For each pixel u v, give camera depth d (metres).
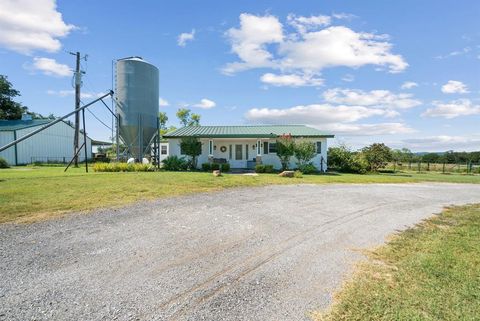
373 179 14.72
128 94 18.00
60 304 2.54
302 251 4.12
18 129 26.25
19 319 2.30
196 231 4.91
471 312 2.50
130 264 3.48
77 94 20.30
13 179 10.05
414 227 5.64
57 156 30.61
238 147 21.67
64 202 6.53
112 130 19.33
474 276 3.27
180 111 45.81
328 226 5.53
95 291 2.80
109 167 15.44
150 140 19.36
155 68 19.19
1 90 36.16
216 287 2.95
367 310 2.53
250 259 3.76
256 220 5.77
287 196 8.70
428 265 3.60
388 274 3.35
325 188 10.78
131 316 2.38
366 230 5.34
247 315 2.44
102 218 5.52
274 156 21.05
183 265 3.50
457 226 5.73
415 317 2.41
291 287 2.99
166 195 7.96
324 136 20.41
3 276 3.08
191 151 19.25
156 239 4.44
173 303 2.61
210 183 10.42
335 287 3.00
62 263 3.46
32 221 5.14
